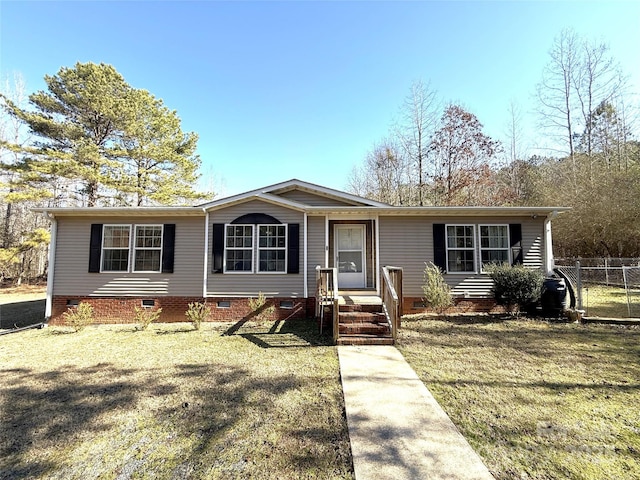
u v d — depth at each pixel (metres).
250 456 2.89
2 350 6.46
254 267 9.10
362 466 2.71
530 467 2.66
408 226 9.33
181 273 9.12
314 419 3.56
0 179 17.86
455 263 9.20
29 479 2.63
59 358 5.90
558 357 5.41
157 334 7.68
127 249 9.20
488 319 8.32
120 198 18.98
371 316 7.24
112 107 16.92
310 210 9.07
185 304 9.03
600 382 4.38
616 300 10.77
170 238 9.21
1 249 17.00
